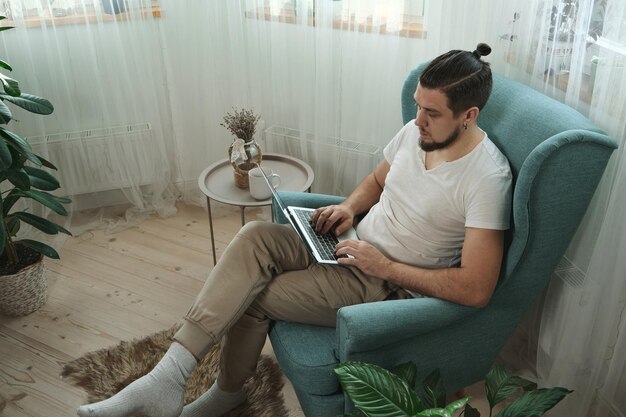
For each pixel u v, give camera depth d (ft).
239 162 7.00
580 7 5.02
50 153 8.62
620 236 4.99
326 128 8.25
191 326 5.17
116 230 9.02
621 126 4.92
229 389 5.78
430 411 3.74
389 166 5.97
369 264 5.11
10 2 7.51
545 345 5.86
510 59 6.06
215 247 8.65
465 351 5.28
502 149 5.17
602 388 5.60
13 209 8.57
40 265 7.32
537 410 4.17
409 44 7.25
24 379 6.50
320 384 4.96
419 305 4.79
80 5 7.88
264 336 5.55
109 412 4.94
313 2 7.59
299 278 5.45
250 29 8.29
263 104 8.77
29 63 7.90
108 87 8.46
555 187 4.51
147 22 8.29
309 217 5.98
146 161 9.04
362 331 4.53
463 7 6.41
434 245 5.27
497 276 4.80
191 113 9.07
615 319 5.24
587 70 5.27
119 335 7.09
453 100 4.67
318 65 7.81
